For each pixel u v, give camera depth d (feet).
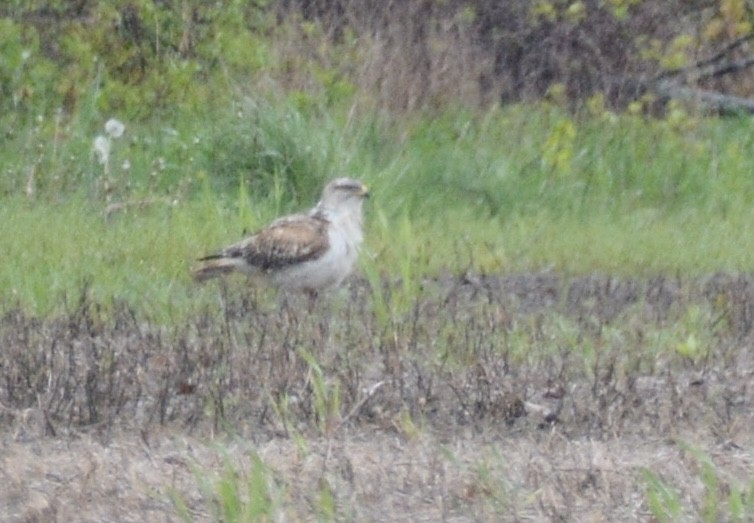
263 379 64.54
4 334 70.64
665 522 50.31
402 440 58.95
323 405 59.77
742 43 133.49
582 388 65.31
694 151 118.21
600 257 94.07
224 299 77.41
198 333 71.20
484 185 110.63
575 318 78.54
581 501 52.90
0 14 126.72
